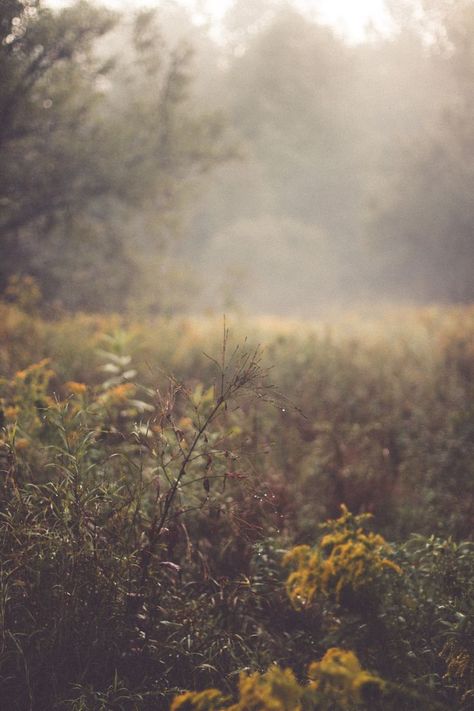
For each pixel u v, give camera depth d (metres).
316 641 3.45
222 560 3.95
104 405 4.94
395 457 6.46
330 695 2.23
